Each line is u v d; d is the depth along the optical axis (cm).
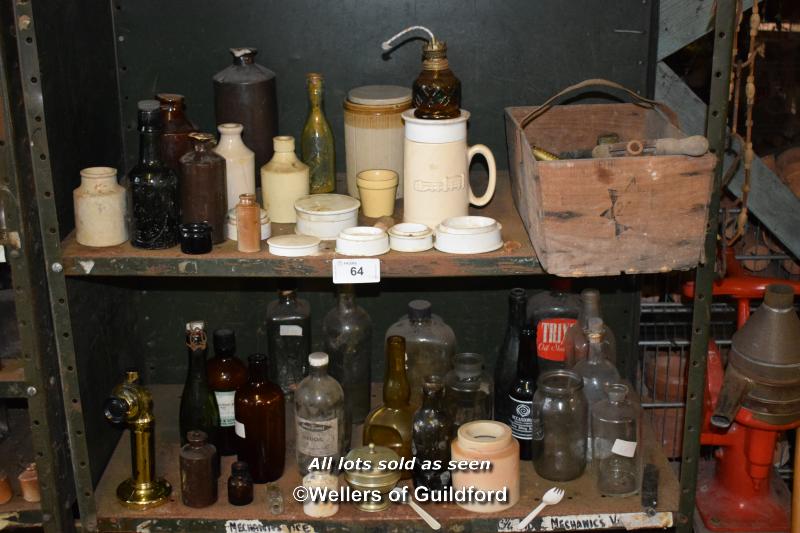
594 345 200
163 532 185
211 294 223
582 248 157
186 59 204
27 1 153
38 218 170
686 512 183
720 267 190
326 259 166
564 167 152
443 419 190
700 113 197
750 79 175
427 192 175
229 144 185
